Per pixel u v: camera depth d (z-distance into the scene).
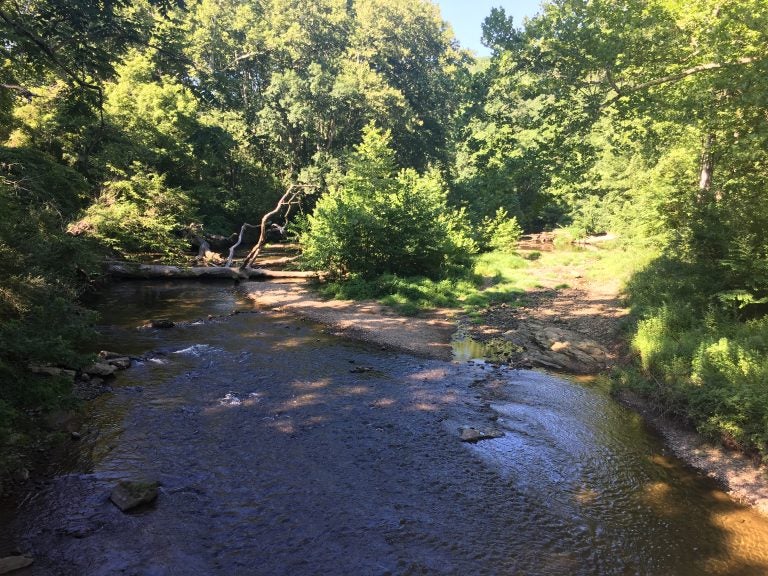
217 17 43.09
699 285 12.67
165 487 5.79
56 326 8.14
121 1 16.14
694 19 11.48
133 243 21.64
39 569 4.41
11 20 12.80
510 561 4.85
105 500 5.48
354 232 18.83
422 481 6.21
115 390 8.61
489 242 29.33
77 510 5.29
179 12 38.38
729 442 7.27
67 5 13.79
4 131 19.05
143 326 13.17
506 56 11.19
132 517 5.21
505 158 11.89
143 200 22.44
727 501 6.13
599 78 11.65
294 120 38.09
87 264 13.56
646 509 5.88
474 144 12.08
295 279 21.62
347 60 44.84
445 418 8.11
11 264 8.38
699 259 13.27
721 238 12.15
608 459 7.05
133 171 24.19
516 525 5.43
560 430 7.91
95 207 19.86
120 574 4.40
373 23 49.81
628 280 17.62
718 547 5.23
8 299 7.63
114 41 16.66
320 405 8.40
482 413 8.39
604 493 6.19
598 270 22.41
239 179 40.31
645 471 6.77
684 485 6.46
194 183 33.91
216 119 38.19
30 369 7.96
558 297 17.98
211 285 20.09
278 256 28.98
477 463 6.73
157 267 20.48
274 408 8.19
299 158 43.19
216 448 6.76
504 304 17.00
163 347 11.36
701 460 7.10
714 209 12.87
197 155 32.62
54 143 22.08
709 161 15.97
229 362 10.45
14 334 6.86
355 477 6.21
